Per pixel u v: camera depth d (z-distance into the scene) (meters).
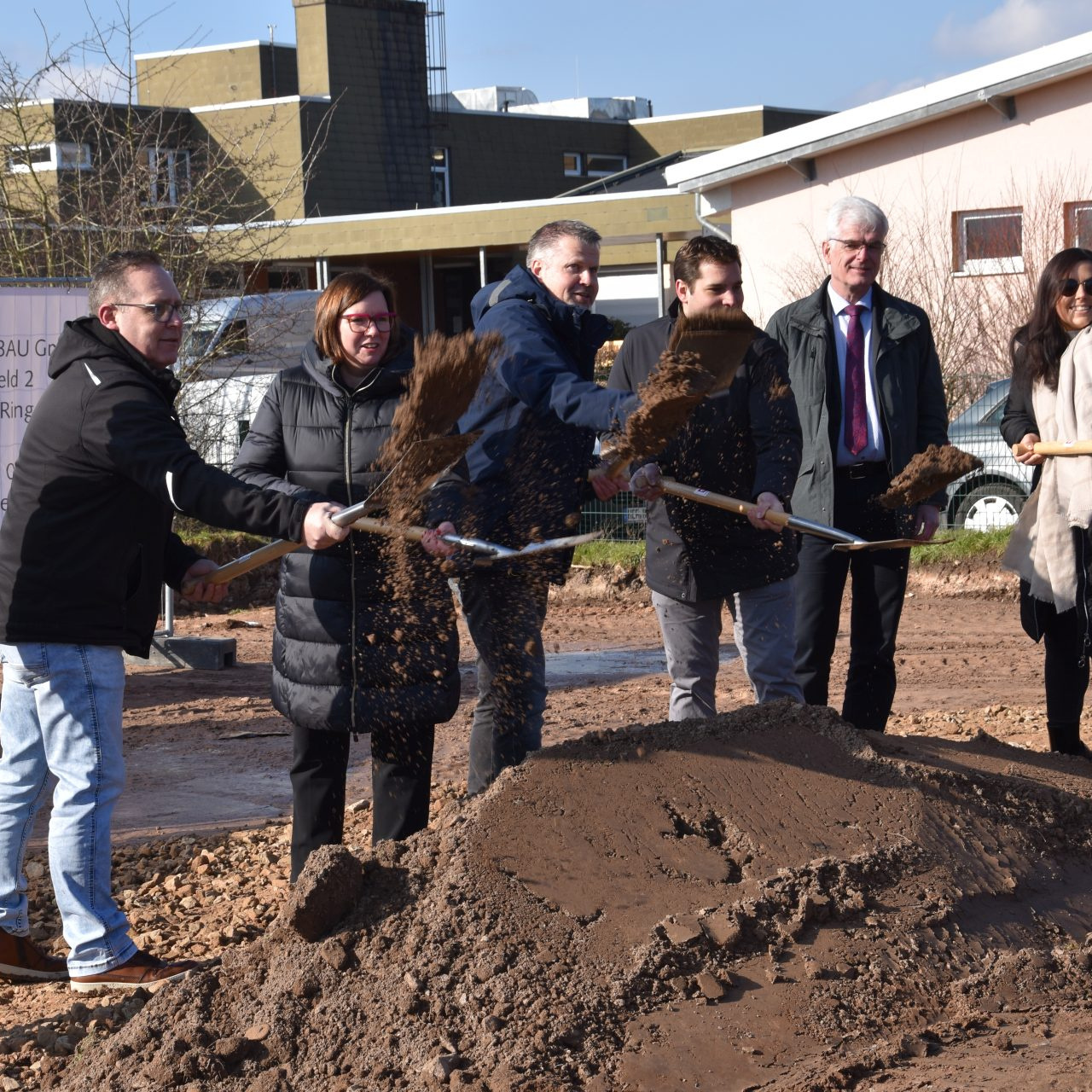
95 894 4.54
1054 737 6.31
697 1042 3.53
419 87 37.53
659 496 5.11
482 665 5.13
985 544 13.34
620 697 9.40
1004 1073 3.37
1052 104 17.77
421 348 4.28
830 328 6.11
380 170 36.81
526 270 5.20
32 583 4.36
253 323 14.41
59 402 4.34
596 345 5.25
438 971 3.70
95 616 4.41
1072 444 5.88
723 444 5.38
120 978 4.54
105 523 4.37
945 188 18.58
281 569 4.83
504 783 4.23
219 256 14.03
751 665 5.51
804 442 6.14
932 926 4.06
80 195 13.58
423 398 4.27
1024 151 18.05
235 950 4.04
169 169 14.22
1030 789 4.81
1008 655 10.61
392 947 3.82
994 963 4.00
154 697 9.99
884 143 18.97
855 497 6.14
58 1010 4.44
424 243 28.95
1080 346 5.99
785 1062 3.50
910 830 4.36
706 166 20.09
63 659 4.42
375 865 4.10
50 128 13.62
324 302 4.67
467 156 39.72
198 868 5.83
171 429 4.27
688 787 4.35
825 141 19.02
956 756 5.07
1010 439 6.31
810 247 19.67
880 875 4.16
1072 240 17.77
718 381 4.80
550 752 4.38
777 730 4.68
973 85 17.83
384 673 4.64
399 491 4.17
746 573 5.39
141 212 13.59
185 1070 3.61
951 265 18.59
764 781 4.45
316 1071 3.58
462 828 4.08
